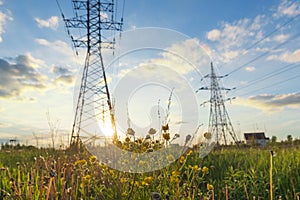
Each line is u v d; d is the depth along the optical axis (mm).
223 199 3551
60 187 2783
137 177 3002
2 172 3811
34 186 2965
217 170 4961
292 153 5977
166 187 2689
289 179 3939
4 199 2723
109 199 2660
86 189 3004
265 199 3555
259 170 4629
